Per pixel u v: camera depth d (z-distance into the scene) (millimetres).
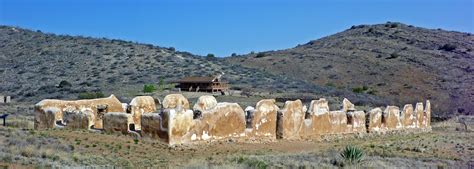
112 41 121188
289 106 35625
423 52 135625
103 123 29891
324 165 25312
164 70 99562
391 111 46875
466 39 151375
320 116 38625
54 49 109625
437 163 29688
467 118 68438
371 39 154375
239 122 31844
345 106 43094
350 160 26938
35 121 32875
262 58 140875
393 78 114000
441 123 62844
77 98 66625
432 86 106625
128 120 28938
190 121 28500
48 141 24859
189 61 110125
